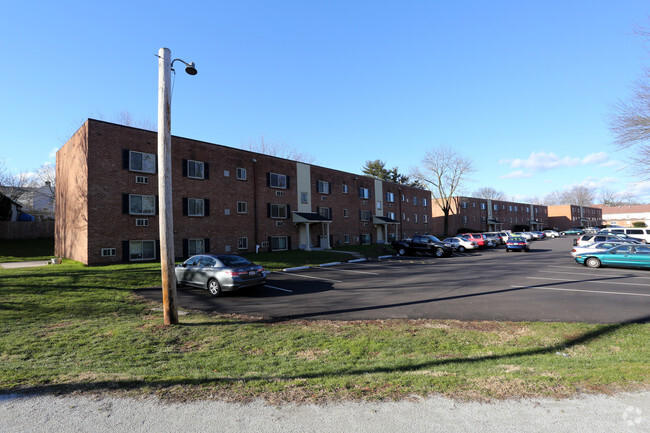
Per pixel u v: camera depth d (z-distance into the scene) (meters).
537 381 4.27
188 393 3.95
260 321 8.21
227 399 3.80
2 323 7.66
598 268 18.27
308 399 3.81
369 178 38.75
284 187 28.59
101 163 18.02
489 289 12.26
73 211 19.91
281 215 28.14
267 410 3.56
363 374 4.62
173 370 4.79
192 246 21.69
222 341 6.49
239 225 24.75
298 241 29.47
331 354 5.71
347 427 3.23
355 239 35.97
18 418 3.36
